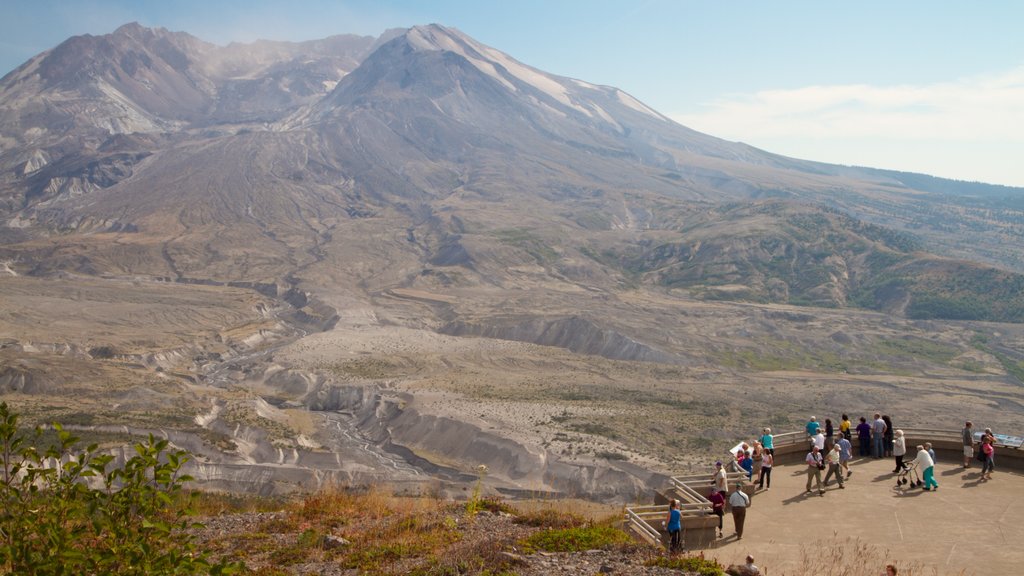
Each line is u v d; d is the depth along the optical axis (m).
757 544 22.11
